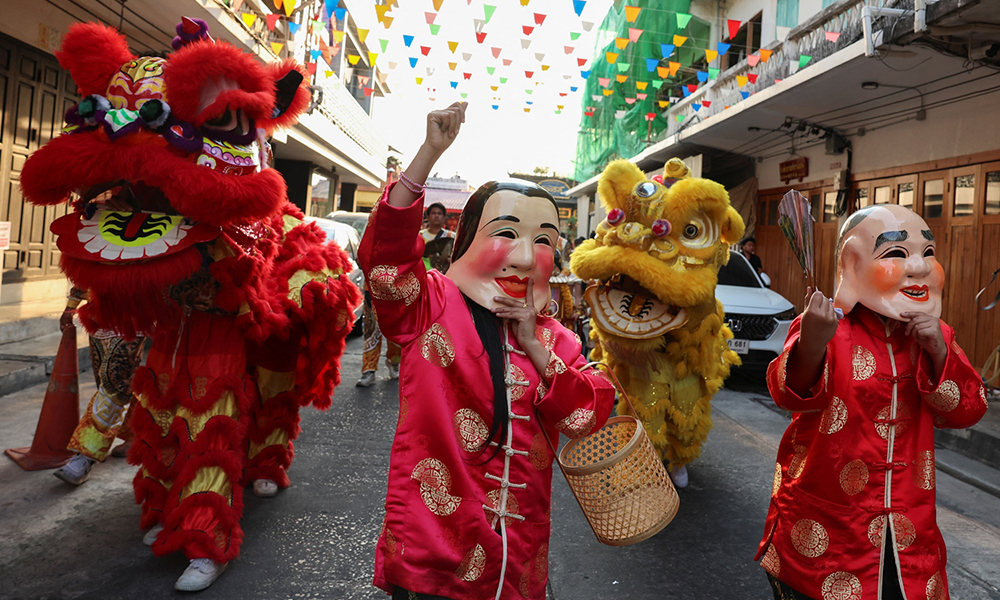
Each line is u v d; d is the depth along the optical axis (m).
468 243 1.84
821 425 2.18
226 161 2.66
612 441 1.92
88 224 2.66
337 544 3.32
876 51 7.60
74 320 4.25
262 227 3.20
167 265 2.58
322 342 3.77
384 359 8.80
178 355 2.89
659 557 3.42
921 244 2.19
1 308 7.93
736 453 5.28
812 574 2.13
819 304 1.95
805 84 9.16
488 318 1.79
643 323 3.88
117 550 3.10
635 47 12.74
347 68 21.53
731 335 4.49
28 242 8.80
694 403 4.15
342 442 5.00
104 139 2.57
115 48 2.71
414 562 1.63
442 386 1.73
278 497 3.88
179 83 2.54
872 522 2.10
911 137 9.82
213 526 2.77
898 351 2.21
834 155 11.59
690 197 3.68
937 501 4.46
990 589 3.20
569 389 1.76
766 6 12.03
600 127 20.00
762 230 14.05
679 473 4.44
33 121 8.65
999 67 7.52
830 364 2.18
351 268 4.01
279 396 3.87
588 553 3.44
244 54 2.70
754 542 3.65
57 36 8.77
